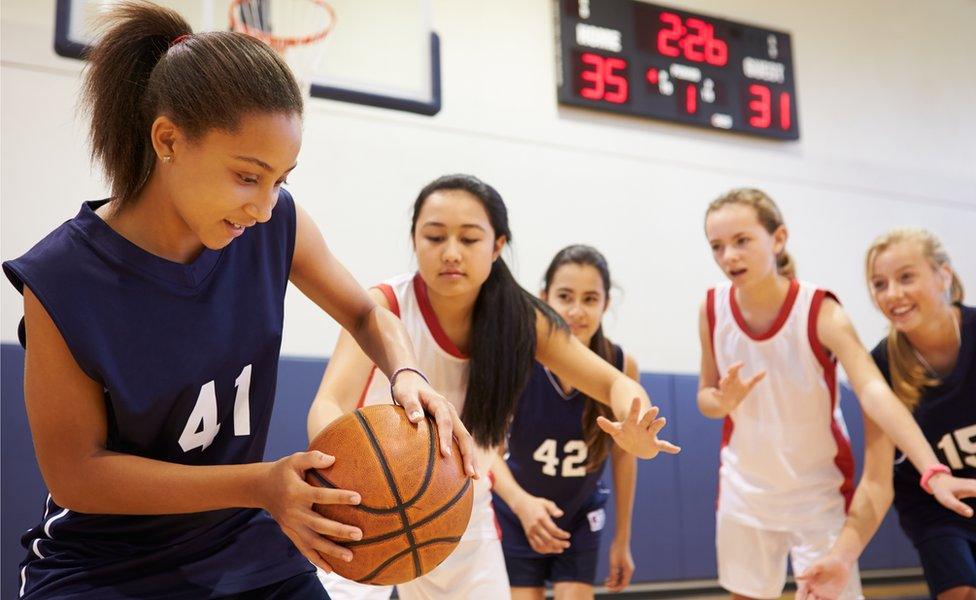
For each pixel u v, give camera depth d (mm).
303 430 3539
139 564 1055
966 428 2268
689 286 4613
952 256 5383
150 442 1054
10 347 3180
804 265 4938
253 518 1168
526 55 4473
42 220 3371
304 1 3684
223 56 916
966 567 2104
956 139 5598
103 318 983
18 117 3398
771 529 2484
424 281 1823
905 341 2371
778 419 2484
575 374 1698
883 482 2201
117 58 995
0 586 2945
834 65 5309
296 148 952
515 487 2270
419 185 4098
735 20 4984
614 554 2646
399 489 1040
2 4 3451
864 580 4430
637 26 4656
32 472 3080
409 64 4098
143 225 1023
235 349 1087
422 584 1925
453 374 1853
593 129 4539
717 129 4820
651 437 1318
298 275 1245
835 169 5145
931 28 5703
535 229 4312
